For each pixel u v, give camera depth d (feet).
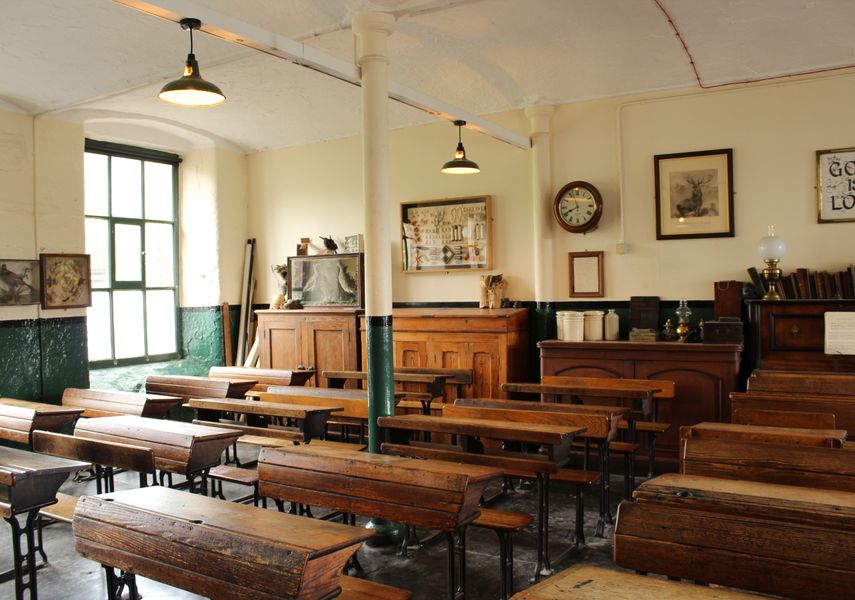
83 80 21.21
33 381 23.12
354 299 27.14
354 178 28.45
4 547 15.67
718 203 21.66
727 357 19.67
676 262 22.29
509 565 12.81
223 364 29.50
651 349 20.59
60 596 13.15
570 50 20.54
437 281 26.53
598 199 22.89
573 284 23.75
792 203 20.83
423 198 26.68
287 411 15.80
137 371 27.66
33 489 12.05
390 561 14.48
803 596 6.75
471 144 25.71
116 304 27.71
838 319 18.26
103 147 26.89
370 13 15.88
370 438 16.20
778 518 7.48
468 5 17.58
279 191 30.25
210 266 29.63
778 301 18.94
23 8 16.83
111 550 9.25
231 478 14.79
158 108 25.57
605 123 23.26
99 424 15.51
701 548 7.30
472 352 23.18
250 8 17.21
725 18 18.21
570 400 21.02
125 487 20.17
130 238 28.30
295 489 11.68
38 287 23.20
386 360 16.10
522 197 24.79
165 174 29.81
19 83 21.20
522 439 13.39
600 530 15.75
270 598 7.54
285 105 25.76
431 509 10.21
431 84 23.02
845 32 18.56
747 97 21.31
